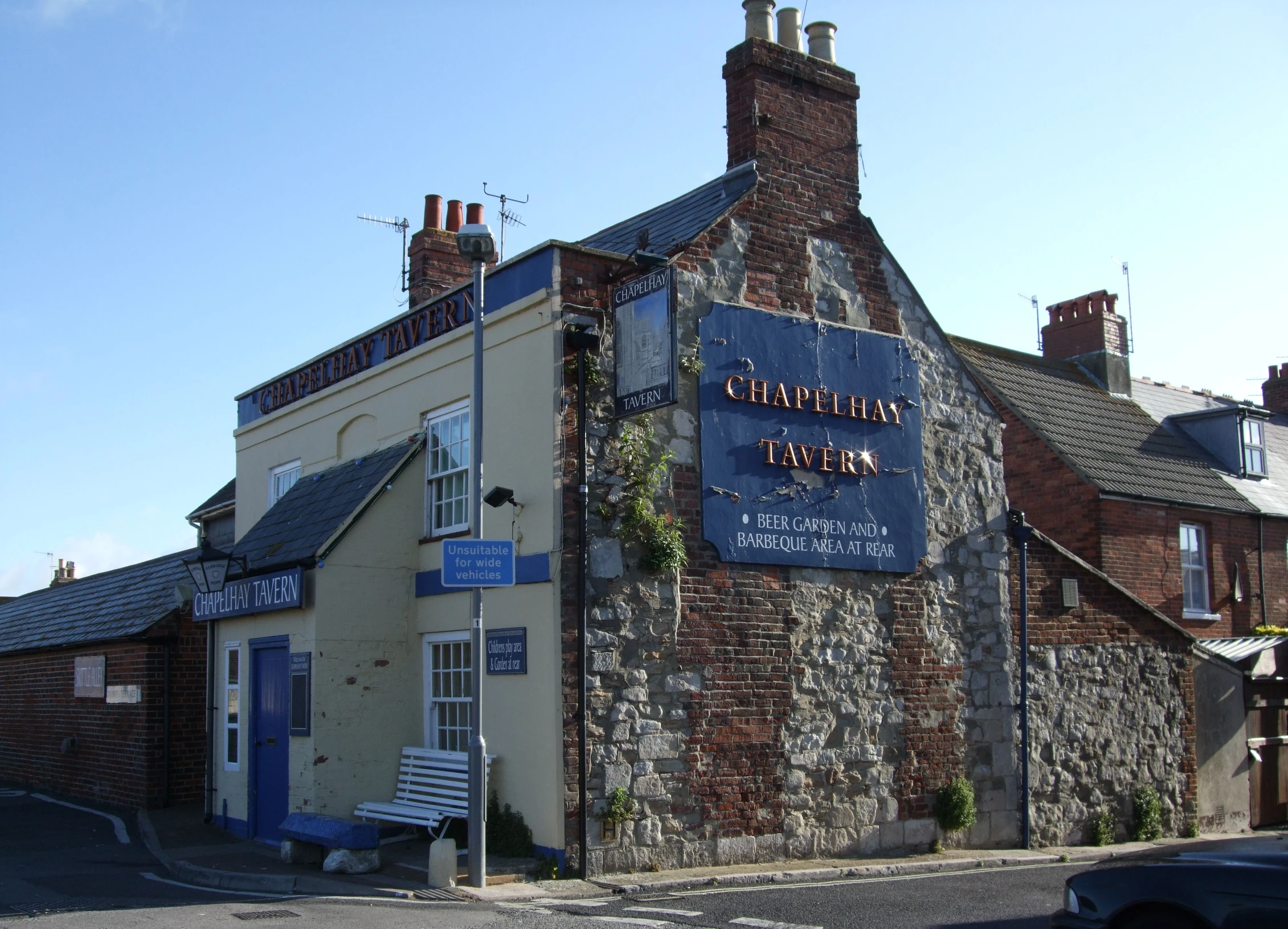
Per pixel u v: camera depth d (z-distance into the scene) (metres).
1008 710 15.02
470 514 12.91
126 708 18.20
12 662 22.98
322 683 13.01
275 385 17.86
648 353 11.71
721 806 12.27
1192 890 6.38
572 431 11.96
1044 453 21.05
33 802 18.97
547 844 11.30
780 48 14.49
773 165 14.12
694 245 13.16
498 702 12.23
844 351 14.26
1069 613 15.98
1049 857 14.12
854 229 14.79
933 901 10.46
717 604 12.63
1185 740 17.02
